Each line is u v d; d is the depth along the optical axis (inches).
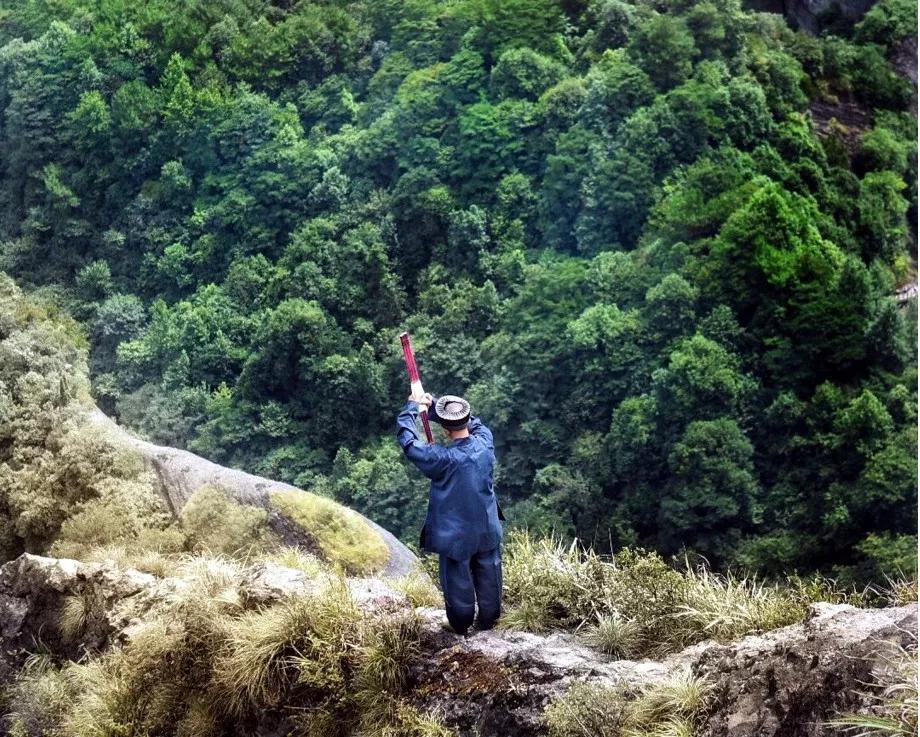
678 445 1284.4
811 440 1318.9
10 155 1950.1
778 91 1881.2
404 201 1828.2
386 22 2134.6
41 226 1877.5
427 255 1823.3
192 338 1648.6
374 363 1567.4
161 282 1815.9
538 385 1493.6
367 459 1470.2
